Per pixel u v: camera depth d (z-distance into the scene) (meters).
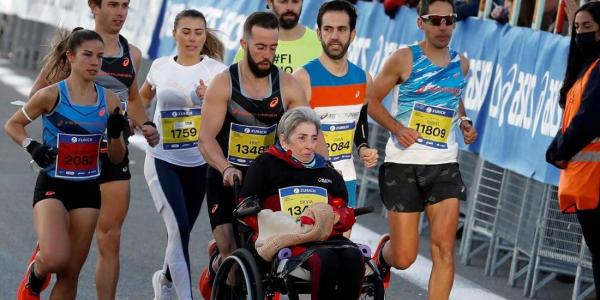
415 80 19.25
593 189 17.53
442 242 18.91
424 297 21.91
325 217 15.26
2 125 38.50
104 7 18.95
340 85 18.72
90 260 23.05
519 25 24.59
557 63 21.12
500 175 24.97
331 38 18.27
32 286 17.23
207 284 18.62
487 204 24.97
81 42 16.83
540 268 22.69
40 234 16.64
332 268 14.81
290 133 16.14
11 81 49.69
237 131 17.12
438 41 19.02
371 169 31.94
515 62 22.86
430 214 19.20
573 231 22.06
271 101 17.06
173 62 20.25
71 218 17.14
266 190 16.20
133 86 19.62
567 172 17.75
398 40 26.66
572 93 17.61
